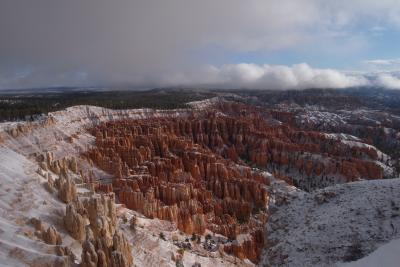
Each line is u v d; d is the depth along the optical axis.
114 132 171.38
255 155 192.00
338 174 173.25
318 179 174.12
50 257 39.56
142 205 88.12
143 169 129.75
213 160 149.38
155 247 61.97
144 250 58.81
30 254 39.16
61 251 42.28
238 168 148.75
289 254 75.00
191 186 116.44
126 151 141.00
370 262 55.03
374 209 78.44
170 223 82.31
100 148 139.88
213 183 128.50
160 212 87.81
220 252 75.94
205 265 66.81
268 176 143.12
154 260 57.62
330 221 79.56
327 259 69.44
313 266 68.50
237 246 80.00
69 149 128.88
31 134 122.81
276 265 74.81
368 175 175.75
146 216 85.31
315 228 79.62
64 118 161.25
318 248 73.12
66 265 39.47
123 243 47.03
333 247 71.88
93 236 48.16
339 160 180.38
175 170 133.50
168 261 60.41
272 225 93.19
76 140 140.62
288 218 92.31
